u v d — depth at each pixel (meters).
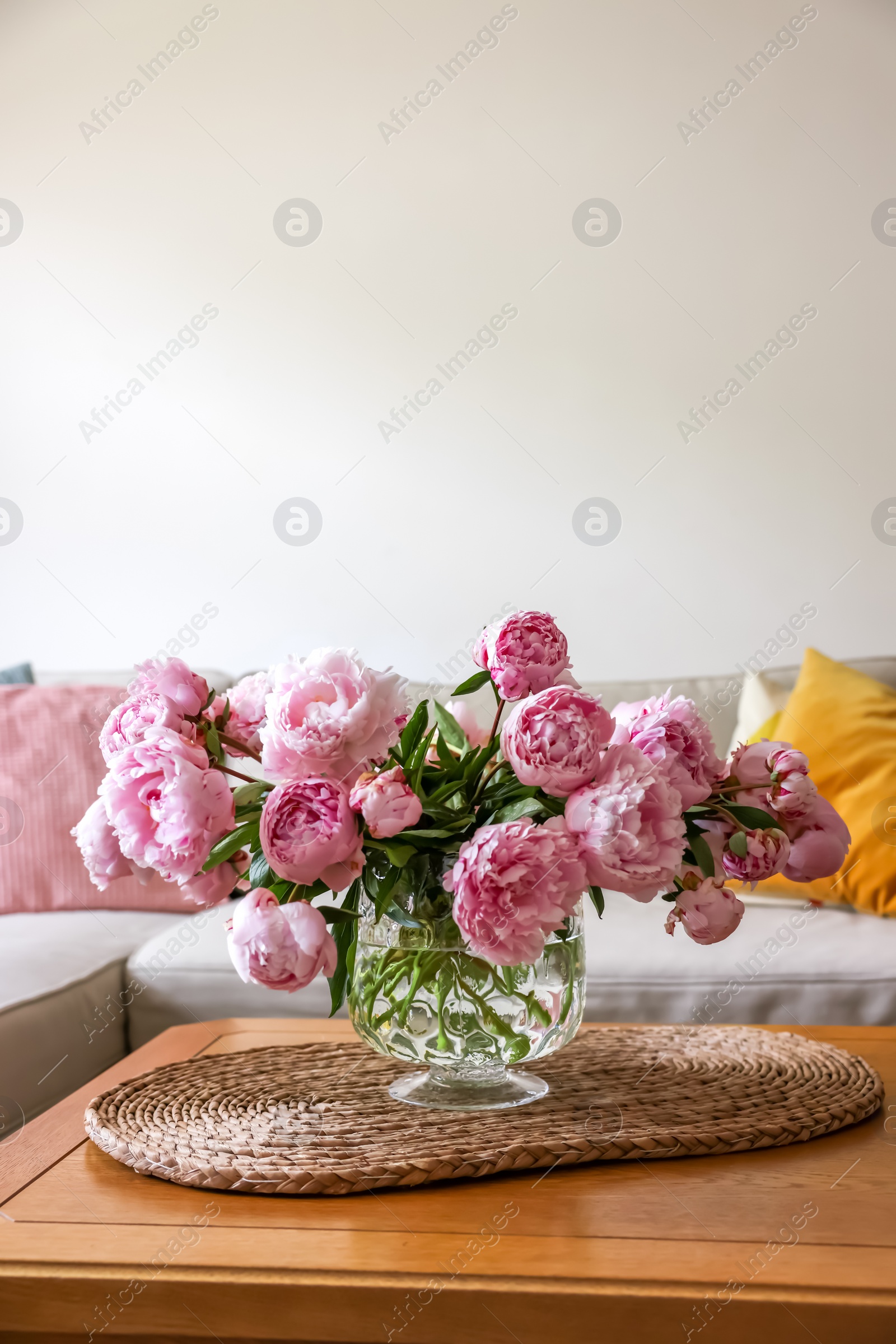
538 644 0.76
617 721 0.82
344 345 2.66
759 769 0.80
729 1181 0.72
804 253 2.56
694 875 0.78
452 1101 0.82
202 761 0.71
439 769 0.79
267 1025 1.18
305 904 0.69
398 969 0.78
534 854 0.68
